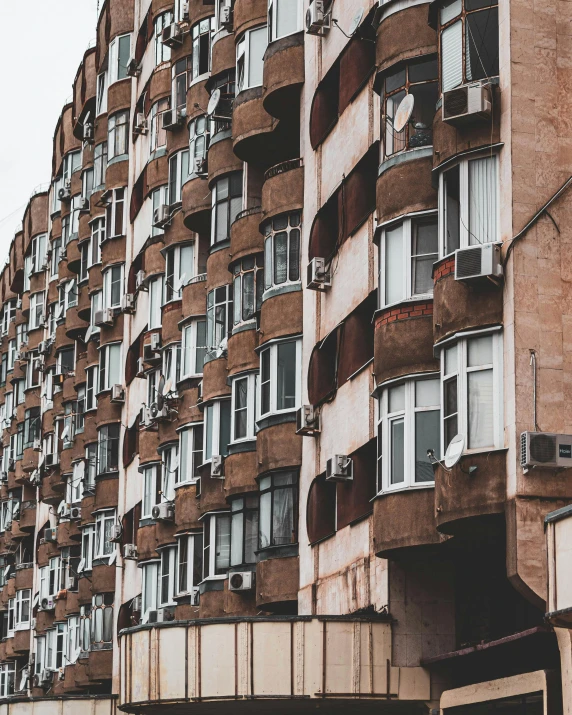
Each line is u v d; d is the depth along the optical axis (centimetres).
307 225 3244
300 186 3309
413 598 2602
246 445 3450
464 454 2178
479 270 2189
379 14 2658
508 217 2200
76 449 5859
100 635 4962
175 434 4141
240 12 3666
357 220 2914
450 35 2364
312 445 3130
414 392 2452
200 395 3881
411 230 2514
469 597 2603
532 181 2212
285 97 3400
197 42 4281
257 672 2642
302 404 3194
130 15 5353
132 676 2891
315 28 3184
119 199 5238
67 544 5856
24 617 7106
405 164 2531
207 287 3859
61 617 5956
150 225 4744
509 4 2262
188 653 2752
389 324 2498
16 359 7938
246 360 3497
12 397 8250
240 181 3794
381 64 2611
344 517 2894
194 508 3938
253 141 3559
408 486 2422
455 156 2284
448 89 2348
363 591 2736
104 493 5081
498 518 2169
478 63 2303
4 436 8125
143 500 4453
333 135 3106
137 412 4831
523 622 2527
